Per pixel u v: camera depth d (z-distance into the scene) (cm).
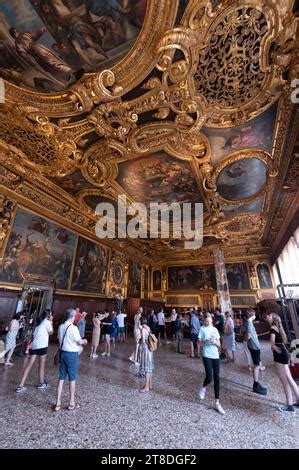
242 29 537
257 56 584
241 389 552
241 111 734
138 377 633
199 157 974
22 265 1076
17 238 1067
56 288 1259
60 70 624
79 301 1415
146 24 529
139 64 608
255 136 845
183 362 841
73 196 1286
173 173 1102
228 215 1488
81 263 1482
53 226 1291
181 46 558
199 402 470
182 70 613
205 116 758
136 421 384
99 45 570
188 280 2295
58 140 862
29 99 693
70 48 574
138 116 773
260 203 1316
